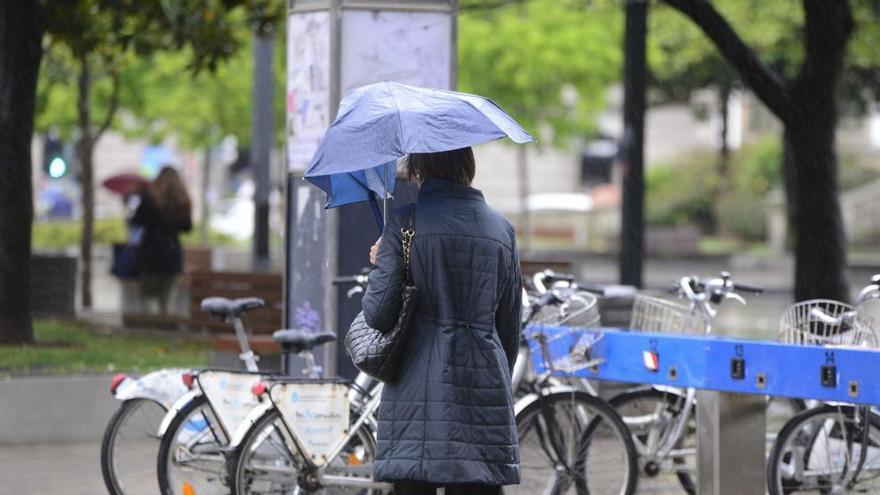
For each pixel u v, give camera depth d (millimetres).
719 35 37594
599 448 23234
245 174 133500
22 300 40844
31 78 40875
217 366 33781
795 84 37594
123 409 23234
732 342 21000
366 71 27594
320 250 27656
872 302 21891
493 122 16688
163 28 46156
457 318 16578
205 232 92000
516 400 24141
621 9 65000
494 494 17000
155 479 23234
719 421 21750
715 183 132750
